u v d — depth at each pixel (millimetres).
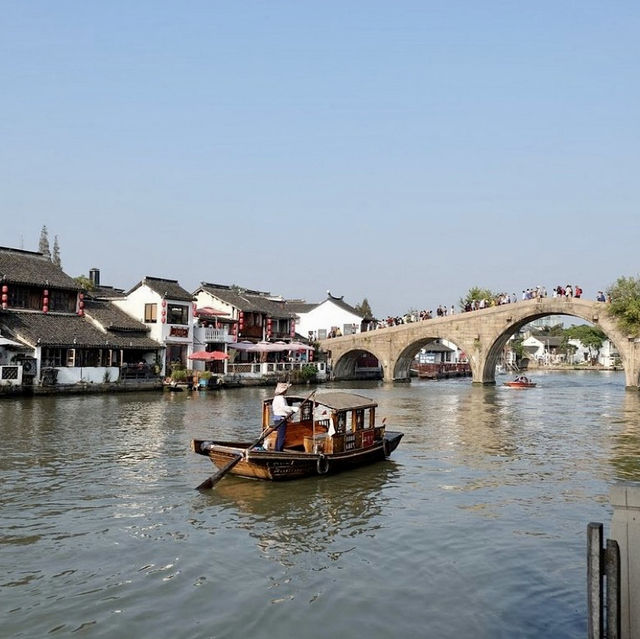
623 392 56031
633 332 54750
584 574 11234
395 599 10227
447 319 65625
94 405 35719
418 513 14984
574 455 22734
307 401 19578
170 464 19672
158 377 49062
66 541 12695
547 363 131375
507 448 24188
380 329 69938
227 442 18516
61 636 8945
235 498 16000
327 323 85000
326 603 10070
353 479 18359
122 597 10203
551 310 59094
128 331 49906
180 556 11992
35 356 40125
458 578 11062
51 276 46562
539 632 9117
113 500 15633
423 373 80500
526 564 11703
